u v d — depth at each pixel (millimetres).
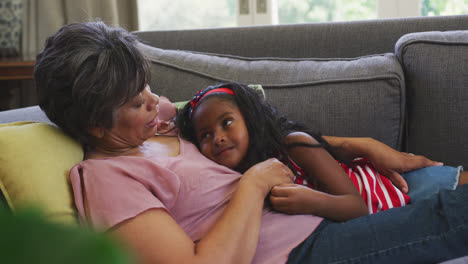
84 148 908
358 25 1479
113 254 127
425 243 749
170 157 865
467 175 1002
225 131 927
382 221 802
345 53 1475
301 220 824
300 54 1501
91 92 726
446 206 774
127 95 758
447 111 1148
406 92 1225
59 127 852
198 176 823
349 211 884
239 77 1269
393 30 1442
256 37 1538
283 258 768
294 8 2410
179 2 2449
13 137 736
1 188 702
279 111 1199
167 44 1599
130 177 753
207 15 2465
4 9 2133
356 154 1077
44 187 701
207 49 1565
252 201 755
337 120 1173
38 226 125
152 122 855
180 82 1295
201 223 800
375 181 1030
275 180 836
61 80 738
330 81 1194
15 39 2178
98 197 706
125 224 673
